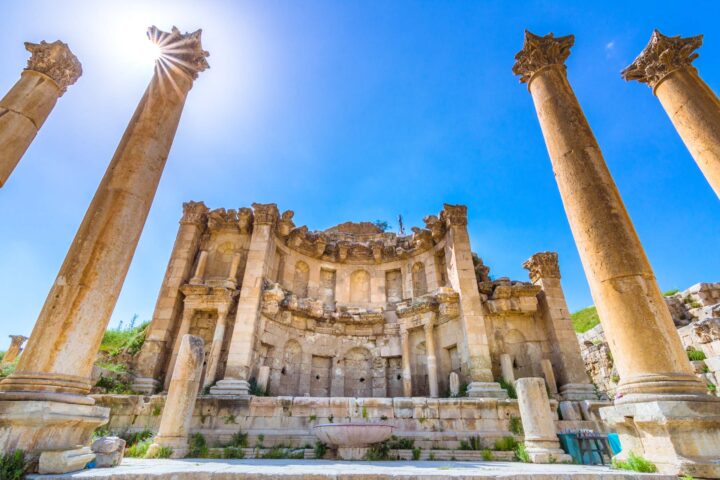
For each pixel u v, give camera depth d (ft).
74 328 24.79
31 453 20.65
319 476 19.92
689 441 20.76
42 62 39.22
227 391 57.41
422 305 74.38
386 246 91.81
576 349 66.59
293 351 75.56
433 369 69.77
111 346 79.10
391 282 90.63
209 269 76.23
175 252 74.54
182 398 40.70
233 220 80.07
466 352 66.33
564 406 55.21
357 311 82.64
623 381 24.81
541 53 38.37
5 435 20.45
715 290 71.92
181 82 38.78
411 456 43.34
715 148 33.86
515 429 49.42
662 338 24.32
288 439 47.16
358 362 80.23
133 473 19.60
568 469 26.02
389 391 77.15
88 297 25.91
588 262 28.71
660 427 21.70
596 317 121.49
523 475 20.03
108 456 25.62
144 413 49.29
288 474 19.89
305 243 88.12
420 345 76.89
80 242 27.58
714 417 20.99
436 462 37.22
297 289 84.99
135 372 61.00
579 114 34.32
